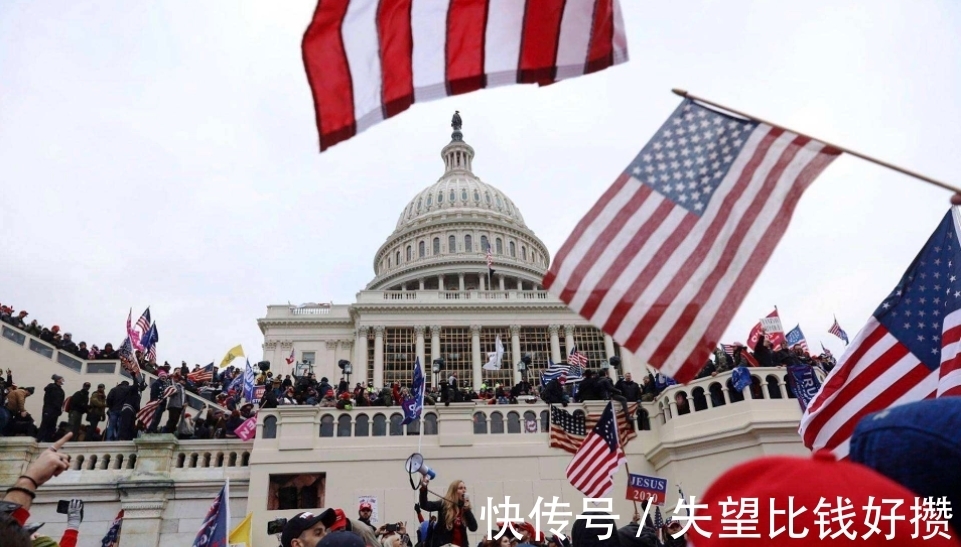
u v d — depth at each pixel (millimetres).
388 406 23125
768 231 5488
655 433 22922
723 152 5938
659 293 5574
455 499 8656
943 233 6922
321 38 5750
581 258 5852
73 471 20938
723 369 22703
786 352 22594
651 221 5887
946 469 1723
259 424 22078
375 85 5828
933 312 6715
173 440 21625
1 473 20250
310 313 66875
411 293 65375
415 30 5957
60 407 22328
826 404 6961
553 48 5992
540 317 63781
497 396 26719
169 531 20484
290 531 6004
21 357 30312
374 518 20875
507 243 94000
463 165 112625
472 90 5957
